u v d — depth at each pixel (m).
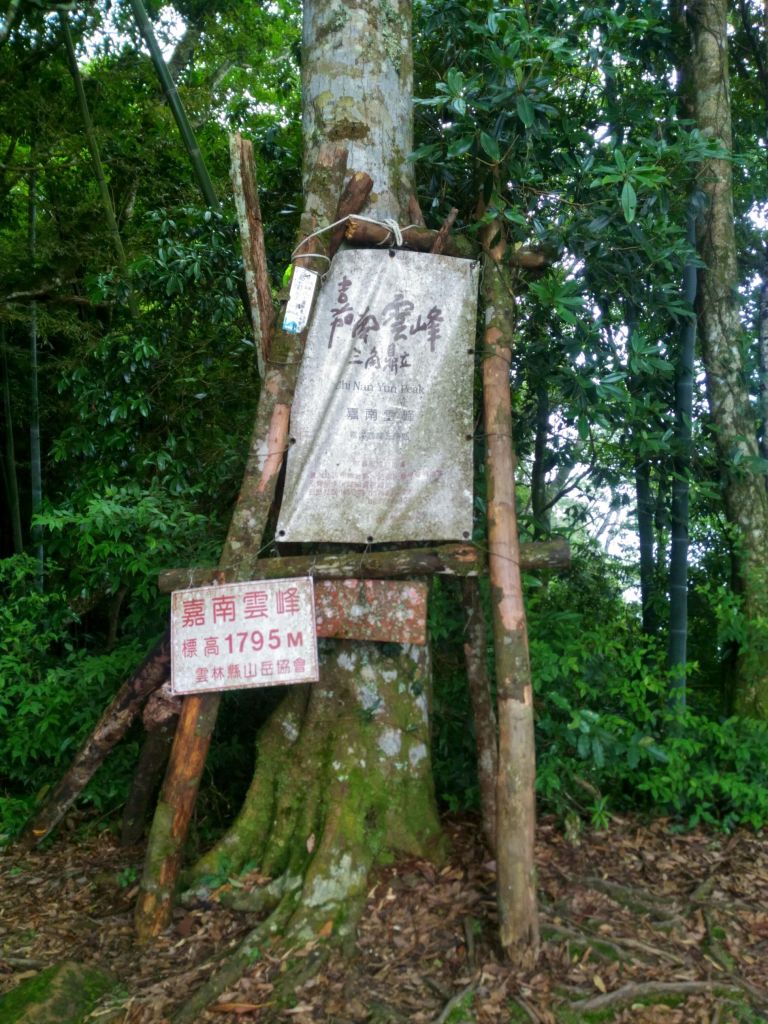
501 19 3.55
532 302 4.52
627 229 4.04
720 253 4.98
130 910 3.64
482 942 3.22
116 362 5.53
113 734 3.98
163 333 5.58
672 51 5.34
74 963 3.17
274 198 5.75
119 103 8.41
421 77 4.94
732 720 4.23
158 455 5.10
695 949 3.28
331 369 3.49
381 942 3.24
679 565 4.79
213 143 8.80
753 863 3.90
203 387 5.70
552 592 5.45
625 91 5.30
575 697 4.28
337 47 3.92
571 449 5.33
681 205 4.90
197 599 3.47
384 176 3.90
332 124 3.88
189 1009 2.93
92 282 6.43
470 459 3.52
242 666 3.42
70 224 7.68
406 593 3.42
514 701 3.19
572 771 4.14
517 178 3.81
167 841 3.44
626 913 3.49
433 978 3.07
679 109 5.37
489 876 3.59
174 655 3.47
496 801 3.19
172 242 5.39
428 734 3.94
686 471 4.77
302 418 3.49
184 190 7.98
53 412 8.06
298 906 3.36
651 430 4.83
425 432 3.51
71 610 5.68
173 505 4.70
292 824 3.72
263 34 10.17
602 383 4.11
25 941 3.47
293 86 7.91
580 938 3.26
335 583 3.46
